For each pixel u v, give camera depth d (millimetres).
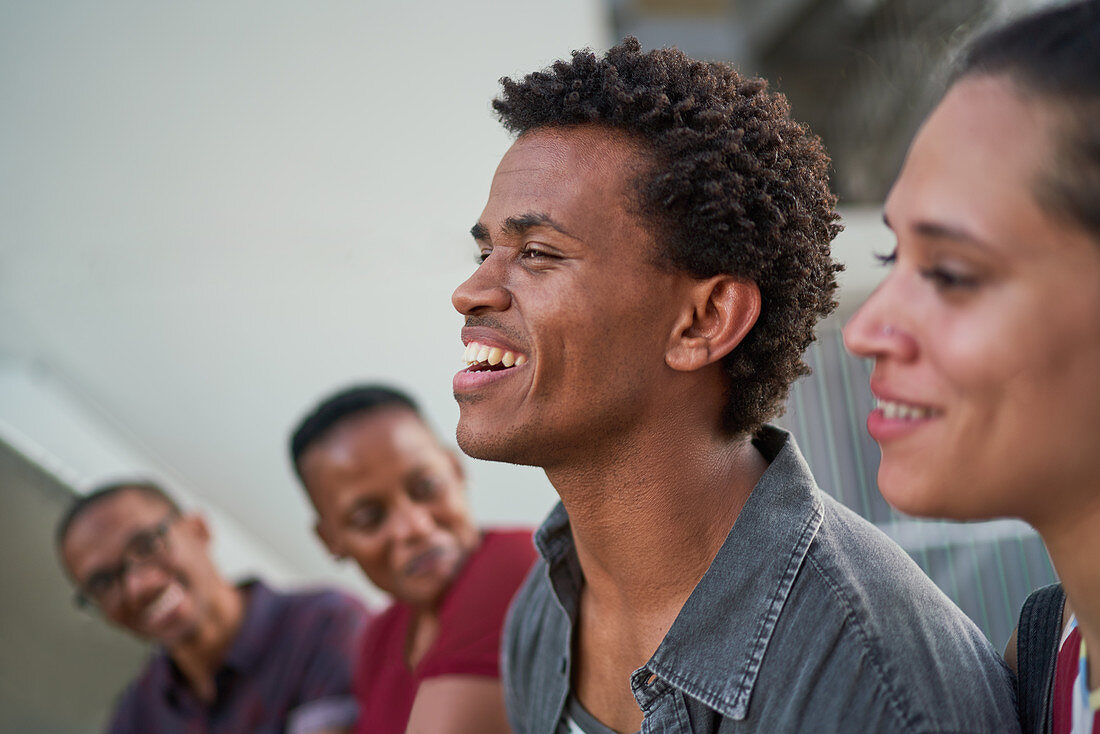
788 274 895
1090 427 598
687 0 4645
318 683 2000
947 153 629
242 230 3150
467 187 3205
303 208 3168
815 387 2115
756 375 914
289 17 3174
